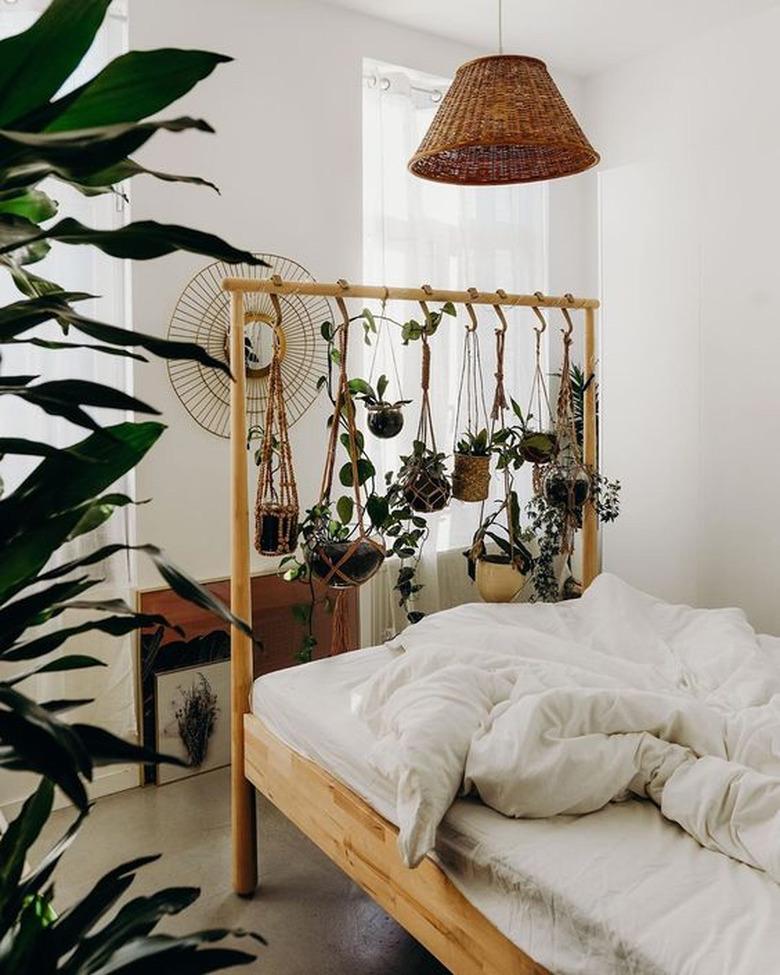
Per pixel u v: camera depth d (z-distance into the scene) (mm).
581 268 4273
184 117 460
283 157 3213
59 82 513
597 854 1415
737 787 1446
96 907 681
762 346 3150
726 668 2109
